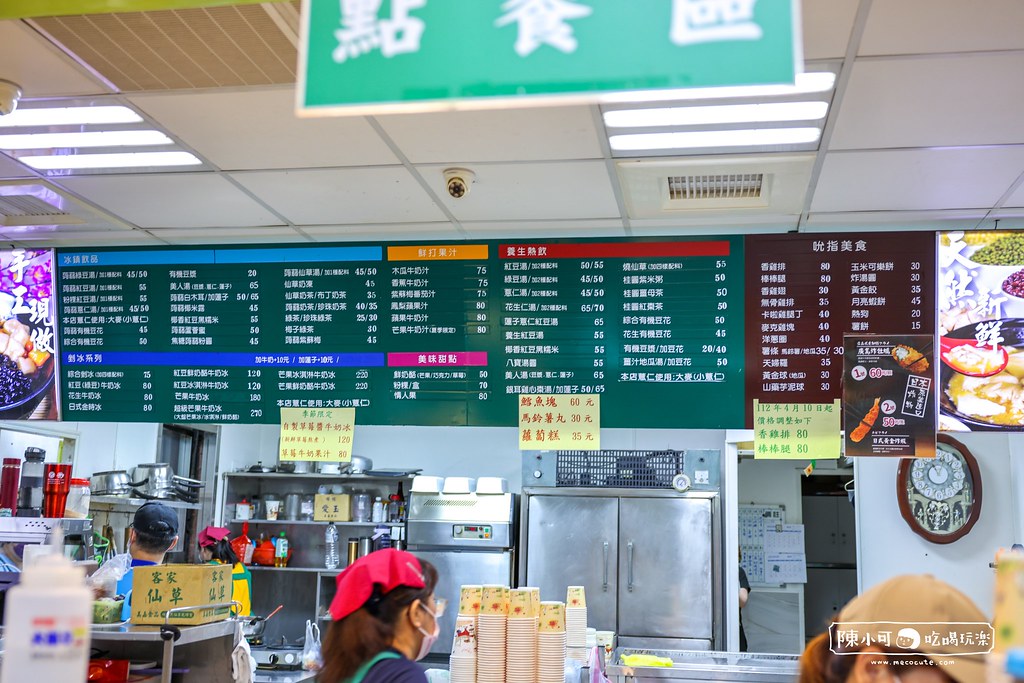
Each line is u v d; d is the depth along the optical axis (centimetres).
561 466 664
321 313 364
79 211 359
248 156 305
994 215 345
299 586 719
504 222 366
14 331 380
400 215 360
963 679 128
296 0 215
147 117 279
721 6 143
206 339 369
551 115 268
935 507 543
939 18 214
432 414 351
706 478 649
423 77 148
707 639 623
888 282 335
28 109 276
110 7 188
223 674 316
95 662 296
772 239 343
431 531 670
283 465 713
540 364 349
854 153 291
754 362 339
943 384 328
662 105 260
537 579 648
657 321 345
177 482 590
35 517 387
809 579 872
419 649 215
